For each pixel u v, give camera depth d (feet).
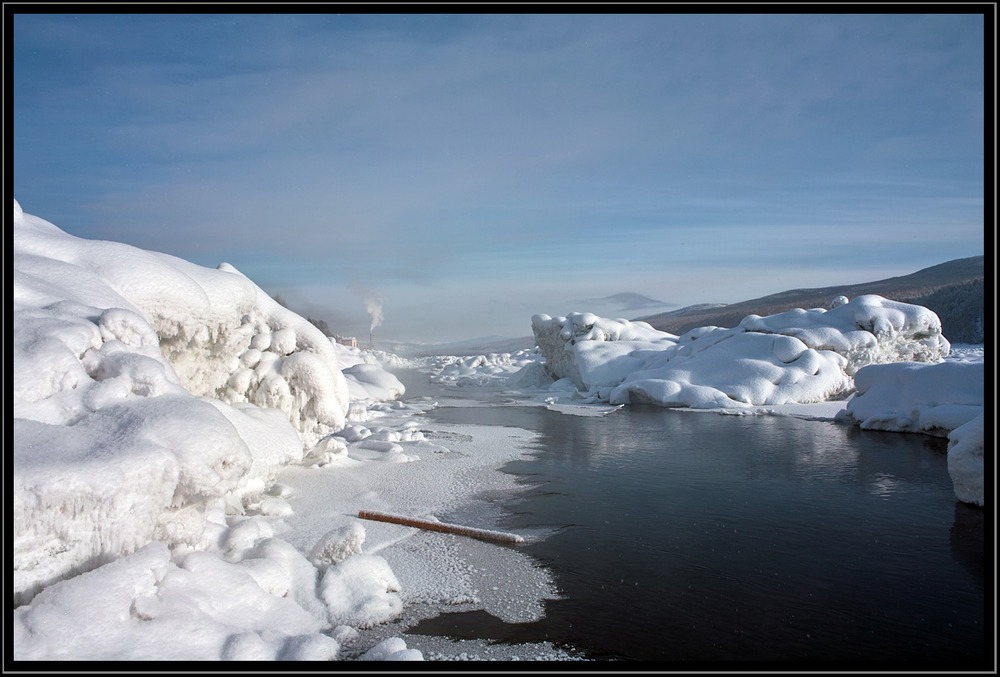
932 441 57.11
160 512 20.38
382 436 56.90
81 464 17.76
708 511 36.14
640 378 96.37
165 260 34.53
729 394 84.53
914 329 87.45
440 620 22.40
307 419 42.88
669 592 24.95
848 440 58.80
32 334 21.74
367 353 196.75
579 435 64.03
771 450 54.70
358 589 23.20
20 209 31.07
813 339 87.81
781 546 30.30
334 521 32.37
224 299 36.42
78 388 21.26
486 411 86.38
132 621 17.25
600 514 35.50
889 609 23.54
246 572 21.34
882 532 32.32
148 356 24.04
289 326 44.14
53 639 15.72
